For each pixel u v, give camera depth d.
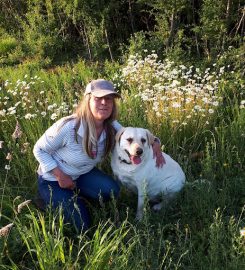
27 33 9.51
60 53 9.47
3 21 10.57
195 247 3.49
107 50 9.11
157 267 3.08
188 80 6.37
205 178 4.32
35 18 9.59
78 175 3.87
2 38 10.43
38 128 4.80
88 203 3.96
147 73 6.56
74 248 3.42
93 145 3.62
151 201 4.27
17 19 10.17
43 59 9.19
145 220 3.32
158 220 3.79
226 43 7.85
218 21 7.60
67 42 9.52
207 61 7.59
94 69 8.09
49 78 7.61
